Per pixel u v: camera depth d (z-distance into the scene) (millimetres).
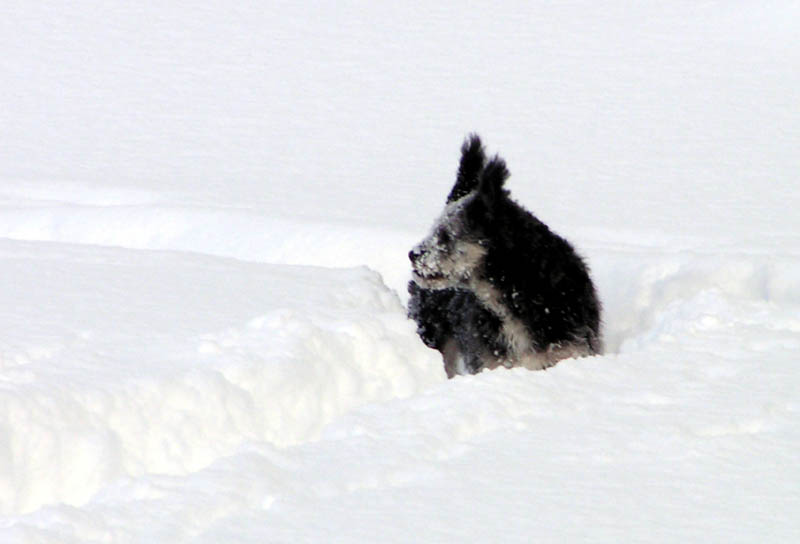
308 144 27922
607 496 6500
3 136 29609
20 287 12078
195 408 8469
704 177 22719
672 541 5887
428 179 23438
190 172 24812
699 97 31578
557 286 11000
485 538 5961
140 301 11375
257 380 8844
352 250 15961
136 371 8750
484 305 11203
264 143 28203
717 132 27422
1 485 7629
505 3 46344
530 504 6414
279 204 20516
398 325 10117
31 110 33094
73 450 7949
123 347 9500
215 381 8625
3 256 14125
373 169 24688
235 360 8961
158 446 8227
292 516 6305
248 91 35094
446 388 8461
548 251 11102
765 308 11086
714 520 6137
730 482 6672
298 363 9109
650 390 8539
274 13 46281
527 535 5992
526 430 7723
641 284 13680
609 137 27422
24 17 45719
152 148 27922
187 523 6180
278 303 11242
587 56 37781
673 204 20266
